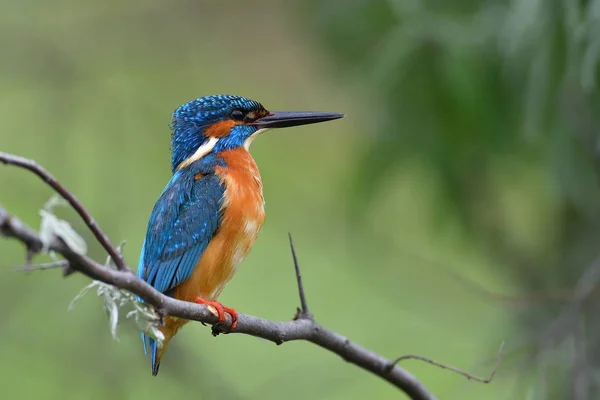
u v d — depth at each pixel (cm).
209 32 1634
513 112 1039
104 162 1442
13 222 427
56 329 1212
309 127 1553
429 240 1263
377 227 1327
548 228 1220
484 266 1284
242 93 1605
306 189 1506
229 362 1307
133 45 1609
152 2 1630
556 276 1169
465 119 1063
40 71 1516
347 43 1238
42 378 1281
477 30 1022
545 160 1041
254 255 1462
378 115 1120
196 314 636
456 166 1124
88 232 1211
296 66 1598
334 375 1082
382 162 1137
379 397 1239
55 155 1427
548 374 929
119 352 1176
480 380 711
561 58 895
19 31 1542
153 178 1519
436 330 1262
